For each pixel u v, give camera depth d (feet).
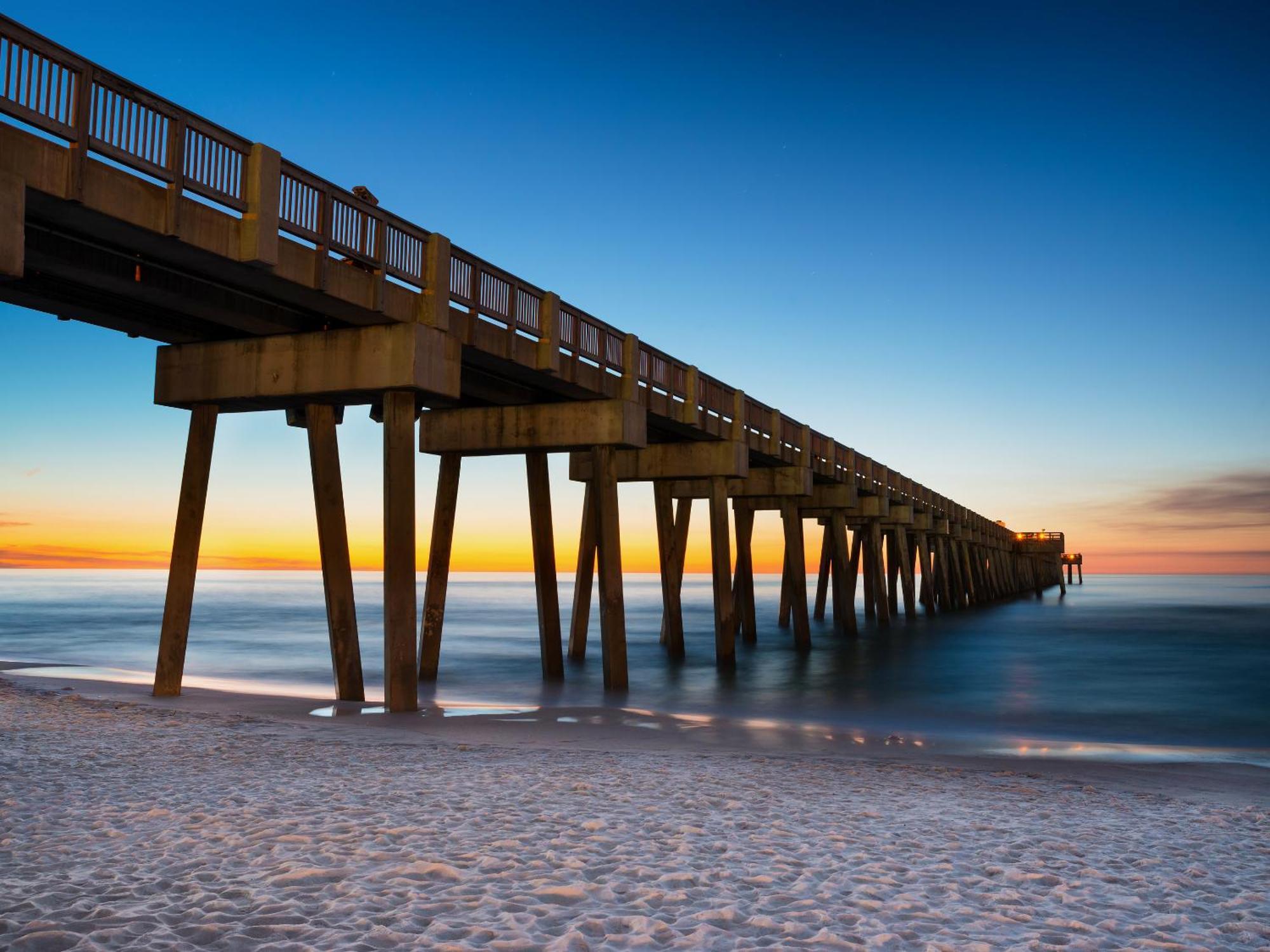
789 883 20.79
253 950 15.81
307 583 611.06
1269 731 57.47
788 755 42.88
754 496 108.06
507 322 55.88
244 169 40.06
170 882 19.47
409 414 49.57
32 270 40.73
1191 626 167.22
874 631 143.13
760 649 112.98
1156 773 41.50
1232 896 21.77
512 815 26.55
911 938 17.57
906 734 54.03
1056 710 65.62
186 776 31.50
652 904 18.98
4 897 18.26
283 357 50.19
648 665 91.97
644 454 89.35
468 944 16.24
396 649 50.16
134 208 35.70
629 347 68.28
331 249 43.83
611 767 36.09
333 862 21.16
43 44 32.45
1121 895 21.25
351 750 37.76
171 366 53.11
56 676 73.97
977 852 24.62
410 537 50.16
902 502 157.69
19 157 31.96
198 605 238.27
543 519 73.77
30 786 28.91
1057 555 334.03
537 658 96.68
